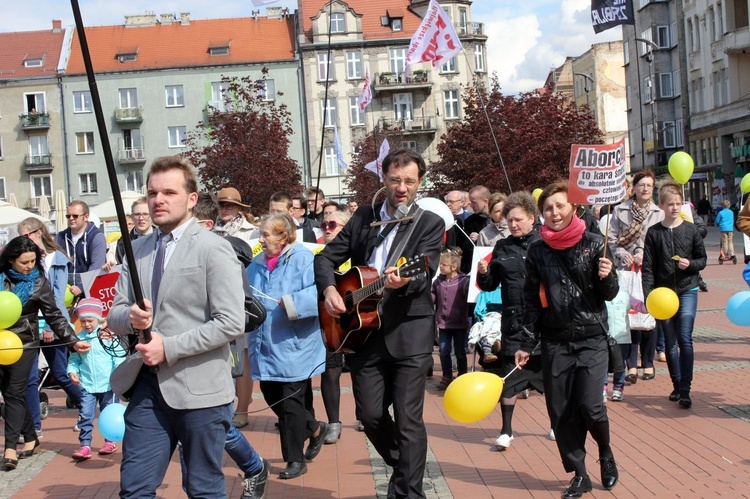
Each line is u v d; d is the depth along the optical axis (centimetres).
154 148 6356
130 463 440
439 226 558
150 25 6594
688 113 5594
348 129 6431
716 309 1627
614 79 8000
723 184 5081
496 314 916
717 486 612
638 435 767
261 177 4806
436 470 693
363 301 542
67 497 679
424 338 546
